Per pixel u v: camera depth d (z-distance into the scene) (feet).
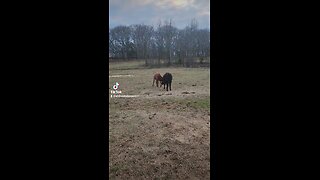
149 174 5.43
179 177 5.36
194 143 5.97
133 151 5.81
